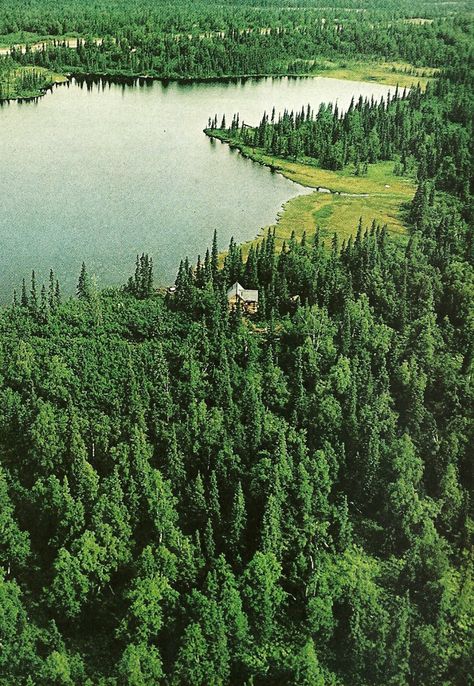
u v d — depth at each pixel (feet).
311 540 465.06
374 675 397.39
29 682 368.07
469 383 615.57
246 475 497.87
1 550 449.89
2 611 395.75
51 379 586.04
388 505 491.72
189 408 555.28
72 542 441.27
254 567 419.74
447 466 516.32
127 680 374.02
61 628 422.82
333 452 524.52
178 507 481.05
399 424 575.79
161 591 412.36
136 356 640.58
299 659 385.70
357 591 429.38
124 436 527.81
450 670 401.90
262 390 595.47
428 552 451.94
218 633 388.57
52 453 502.38
